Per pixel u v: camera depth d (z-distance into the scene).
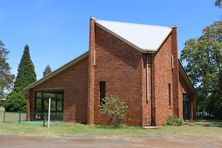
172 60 31.41
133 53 28.06
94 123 29.56
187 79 36.19
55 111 36.94
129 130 23.84
